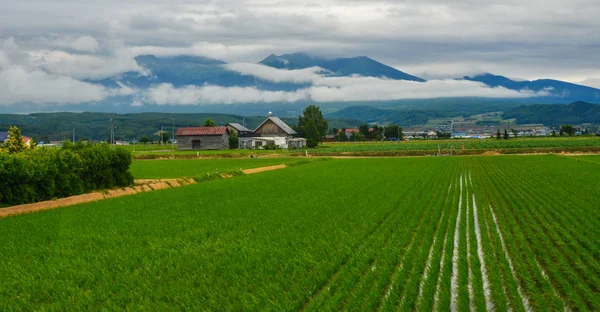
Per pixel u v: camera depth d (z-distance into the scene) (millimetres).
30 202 30547
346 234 19766
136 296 12594
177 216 24984
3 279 14359
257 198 31812
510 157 78875
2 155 29734
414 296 13031
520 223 22578
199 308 11781
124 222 23359
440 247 17828
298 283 13586
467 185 38750
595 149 91688
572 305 12586
